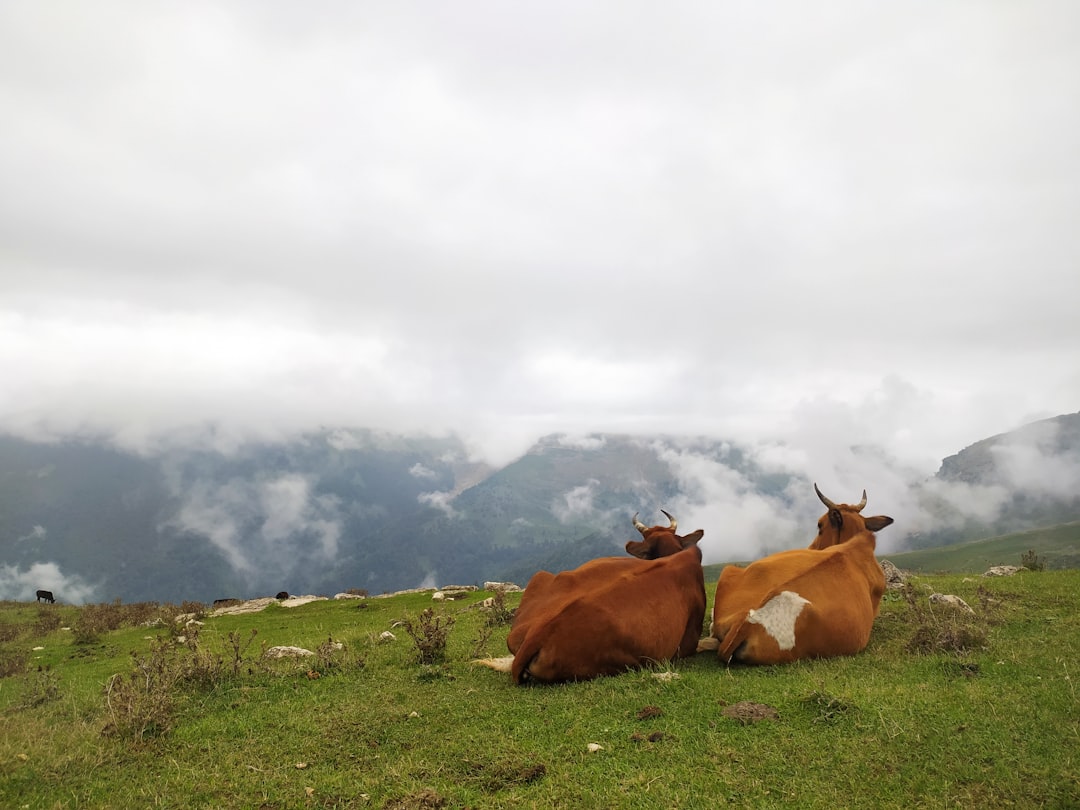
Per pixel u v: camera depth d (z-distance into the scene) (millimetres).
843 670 8844
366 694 9258
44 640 21125
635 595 9508
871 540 11711
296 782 6523
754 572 10719
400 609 21750
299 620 20766
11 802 6312
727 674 8836
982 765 5809
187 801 6219
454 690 9125
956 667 8617
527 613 10227
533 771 6344
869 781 5758
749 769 6109
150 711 8156
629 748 6754
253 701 9305
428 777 6441
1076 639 9758
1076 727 6281
